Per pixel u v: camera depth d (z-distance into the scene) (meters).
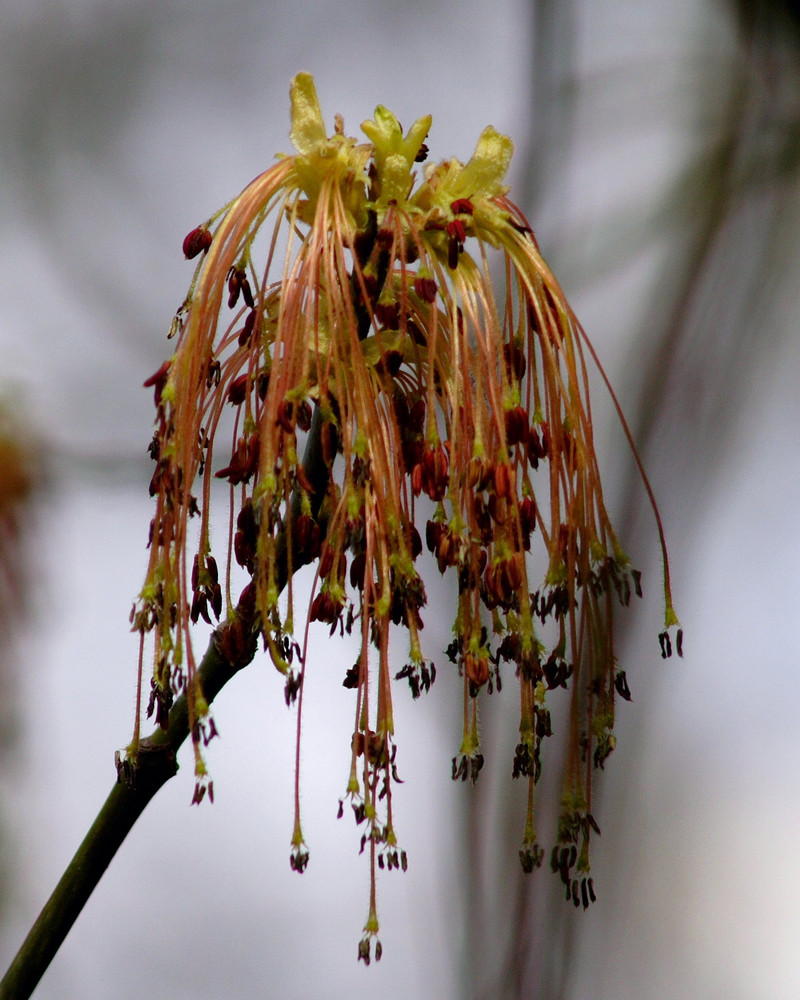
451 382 0.41
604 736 0.41
